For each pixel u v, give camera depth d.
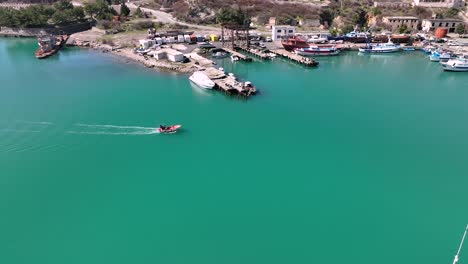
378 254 42.69
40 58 121.31
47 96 85.88
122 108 79.44
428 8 186.38
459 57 119.81
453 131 71.88
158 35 144.62
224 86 90.00
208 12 182.00
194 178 56.09
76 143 64.69
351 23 171.25
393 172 57.91
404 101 88.12
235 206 50.22
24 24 156.38
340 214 48.94
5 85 93.88
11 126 69.62
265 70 113.19
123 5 183.12
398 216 48.62
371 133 70.56
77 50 135.25
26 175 55.97
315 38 146.38
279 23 171.38
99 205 50.12
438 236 45.31
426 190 53.69
